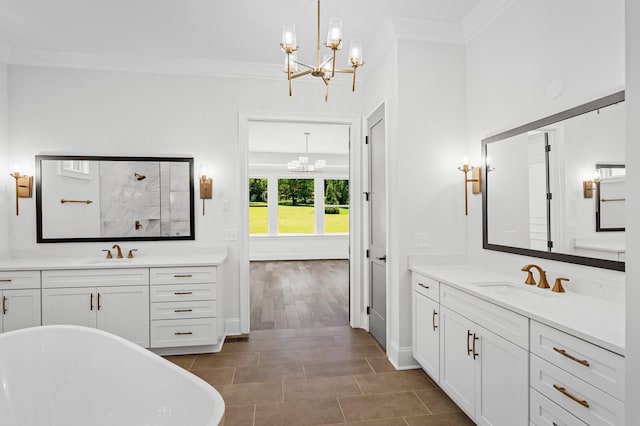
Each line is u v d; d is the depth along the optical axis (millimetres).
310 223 8594
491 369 1779
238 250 3461
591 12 1743
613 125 1620
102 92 3279
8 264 2859
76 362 1885
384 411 2143
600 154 1676
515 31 2270
